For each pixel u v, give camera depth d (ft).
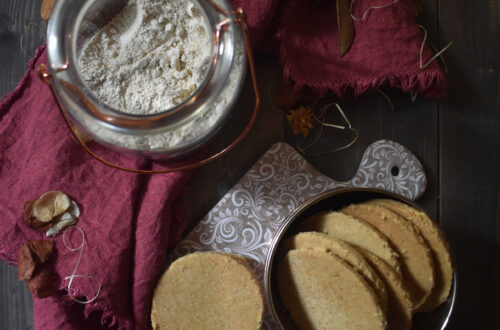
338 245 1.35
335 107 1.56
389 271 1.33
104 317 1.42
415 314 1.43
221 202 1.50
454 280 1.36
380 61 1.48
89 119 1.25
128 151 1.32
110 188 1.44
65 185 1.43
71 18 1.24
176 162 1.46
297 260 1.38
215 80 1.23
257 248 1.50
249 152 1.54
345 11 1.48
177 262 1.42
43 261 1.39
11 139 1.44
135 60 1.31
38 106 1.44
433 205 1.57
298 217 1.43
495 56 1.58
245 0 1.42
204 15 1.24
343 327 1.35
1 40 1.54
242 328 1.40
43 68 1.22
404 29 1.48
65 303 1.44
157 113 1.22
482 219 1.56
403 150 1.53
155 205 1.43
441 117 1.57
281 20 1.47
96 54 1.31
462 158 1.57
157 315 1.42
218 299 1.41
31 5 1.54
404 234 1.37
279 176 1.51
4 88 1.54
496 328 1.55
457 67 1.58
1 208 1.42
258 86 1.54
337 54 1.49
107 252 1.41
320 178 1.51
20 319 1.53
